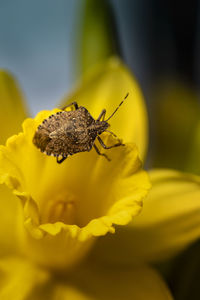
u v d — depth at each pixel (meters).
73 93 0.18
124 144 0.17
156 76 0.32
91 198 0.17
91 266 0.17
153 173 0.18
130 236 0.17
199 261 0.18
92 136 0.17
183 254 0.18
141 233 0.17
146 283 0.17
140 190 0.16
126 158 0.17
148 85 0.32
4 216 0.17
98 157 0.17
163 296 0.17
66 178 0.17
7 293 0.16
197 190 0.17
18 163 0.16
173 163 0.20
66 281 0.17
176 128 0.20
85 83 0.18
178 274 0.18
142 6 0.32
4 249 0.17
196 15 0.31
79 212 0.17
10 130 0.18
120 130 0.18
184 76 0.31
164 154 0.20
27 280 0.16
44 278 0.17
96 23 0.20
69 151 0.16
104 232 0.15
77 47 0.20
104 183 0.17
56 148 0.16
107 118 0.18
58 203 0.17
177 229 0.17
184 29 0.31
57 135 0.16
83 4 0.20
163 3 0.31
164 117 0.20
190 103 0.21
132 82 0.18
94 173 0.17
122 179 0.17
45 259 0.17
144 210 0.17
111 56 0.20
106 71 0.18
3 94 0.18
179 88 0.22
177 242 0.17
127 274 0.17
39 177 0.17
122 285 0.17
